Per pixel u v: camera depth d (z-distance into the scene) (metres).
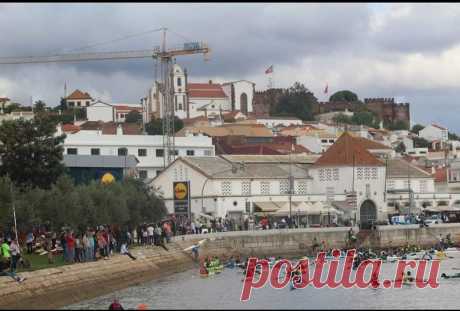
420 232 196.75
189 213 182.88
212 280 128.50
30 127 164.25
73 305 100.50
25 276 101.69
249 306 101.12
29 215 123.44
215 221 199.62
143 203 163.25
